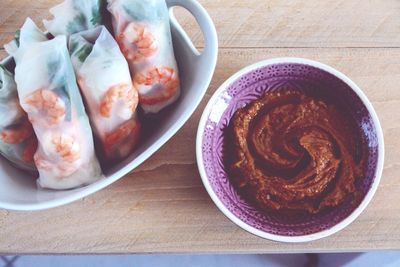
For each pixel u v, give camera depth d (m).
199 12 0.38
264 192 0.39
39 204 0.35
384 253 0.56
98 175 0.38
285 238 0.36
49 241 0.40
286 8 0.46
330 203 0.38
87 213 0.40
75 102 0.36
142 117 0.40
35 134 0.38
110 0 0.38
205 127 0.38
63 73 0.35
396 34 0.45
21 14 0.45
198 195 0.41
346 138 0.40
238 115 0.41
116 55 0.36
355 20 0.46
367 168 0.39
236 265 0.59
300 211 0.39
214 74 0.44
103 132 0.38
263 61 0.40
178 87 0.39
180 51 0.40
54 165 0.36
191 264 0.59
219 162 0.40
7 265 0.58
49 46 0.35
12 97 0.37
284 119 0.41
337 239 0.40
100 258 0.59
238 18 0.46
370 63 0.44
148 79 0.38
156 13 0.37
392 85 0.44
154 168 0.41
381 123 0.43
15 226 0.40
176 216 0.40
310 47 0.45
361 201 0.38
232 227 0.40
